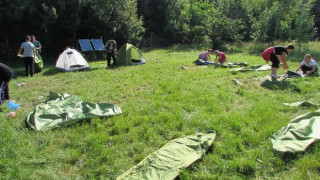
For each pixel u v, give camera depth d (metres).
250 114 5.77
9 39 18.33
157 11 29.98
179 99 6.92
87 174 3.82
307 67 9.68
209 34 23.72
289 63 13.19
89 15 19.45
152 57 17.45
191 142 4.43
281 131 4.68
